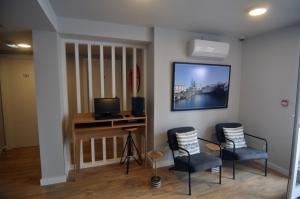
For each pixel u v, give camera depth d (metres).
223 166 3.17
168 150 3.19
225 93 3.52
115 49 3.42
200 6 2.15
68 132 3.03
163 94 3.08
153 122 3.07
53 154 2.57
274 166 3.05
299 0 1.98
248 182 2.68
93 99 3.05
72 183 2.62
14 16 1.87
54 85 2.49
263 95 3.21
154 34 2.91
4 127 3.92
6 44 3.15
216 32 3.18
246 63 3.52
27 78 4.08
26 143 4.18
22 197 2.30
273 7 2.16
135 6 2.16
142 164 3.24
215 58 3.36
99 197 2.32
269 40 3.09
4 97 3.92
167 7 2.19
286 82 2.85
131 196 2.35
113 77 3.16
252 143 3.46
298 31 2.68
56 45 2.44
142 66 3.38
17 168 3.08
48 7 1.96
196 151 2.83
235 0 2.00
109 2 2.05
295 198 2.28
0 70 3.85
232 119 3.68
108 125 2.80
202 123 3.42
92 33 2.65
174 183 2.64
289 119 2.82
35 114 4.21
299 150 2.21
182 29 3.04
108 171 2.99
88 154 3.60
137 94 3.68
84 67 4.20
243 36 3.39
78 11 2.30
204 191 2.46
